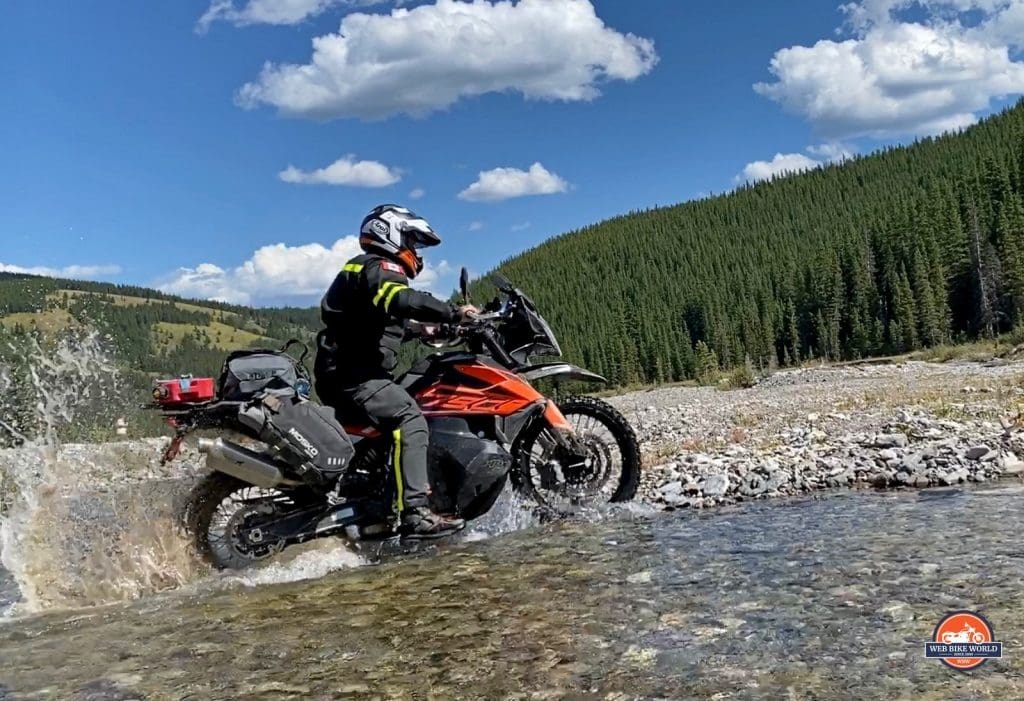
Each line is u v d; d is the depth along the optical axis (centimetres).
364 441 691
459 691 380
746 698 347
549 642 434
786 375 4166
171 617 538
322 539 714
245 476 642
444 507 706
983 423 999
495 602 514
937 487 767
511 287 760
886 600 450
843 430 1072
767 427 1252
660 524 701
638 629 443
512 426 730
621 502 792
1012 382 1606
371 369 685
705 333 13912
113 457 850
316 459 650
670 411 2183
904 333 9131
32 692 415
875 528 612
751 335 11881
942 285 8831
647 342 13300
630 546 629
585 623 460
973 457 829
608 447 793
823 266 11344
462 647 438
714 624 439
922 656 373
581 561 596
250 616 526
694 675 375
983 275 8638
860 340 9769
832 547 569
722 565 550
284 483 653
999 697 329
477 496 708
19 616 568
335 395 689
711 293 14812
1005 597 436
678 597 491
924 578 480
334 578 618
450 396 718
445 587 559
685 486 837
